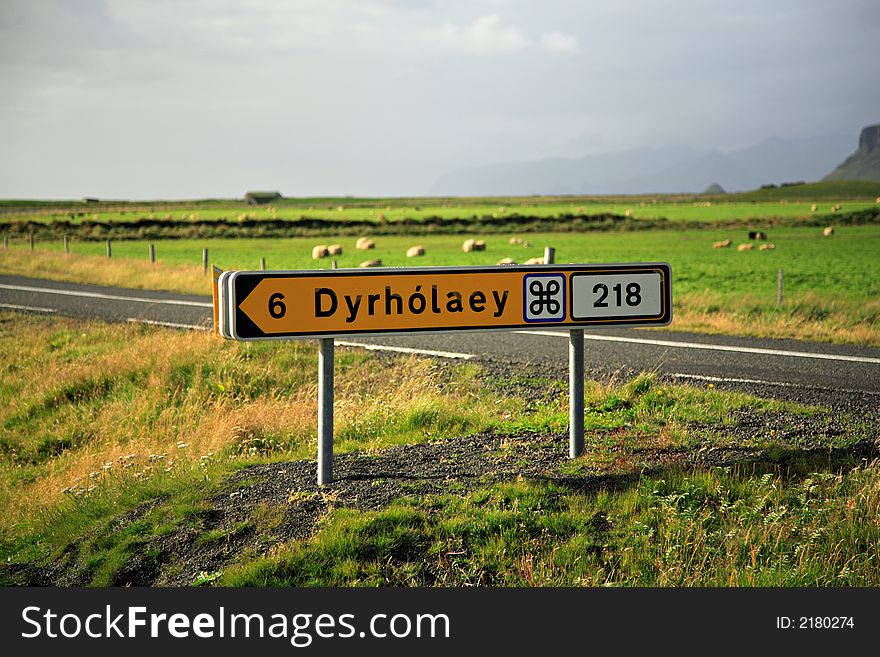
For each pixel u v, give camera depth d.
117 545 6.44
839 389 12.38
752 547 5.69
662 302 7.81
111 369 16.12
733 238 74.25
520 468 7.33
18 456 13.40
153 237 76.69
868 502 6.09
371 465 7.62
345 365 15.55
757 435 8.58
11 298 26.59
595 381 13.24
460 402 11.91
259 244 68.12
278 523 6.21
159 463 9.84
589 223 97.25
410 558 5.64
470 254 55.75
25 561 6.95
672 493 6.22
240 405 13.91
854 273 41.34
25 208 172.38
